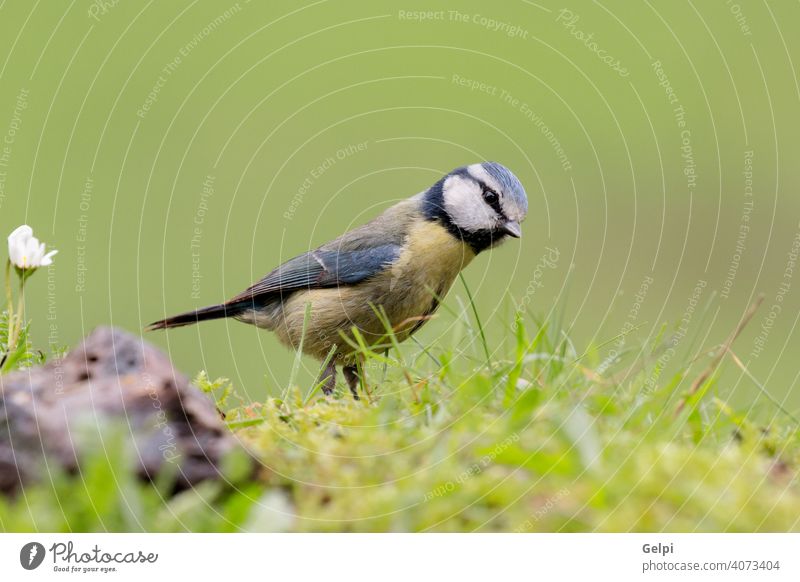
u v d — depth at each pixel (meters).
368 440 4.55
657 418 4.95
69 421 3.90
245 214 16.70
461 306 6.92
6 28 17.58
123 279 14.70
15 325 6.22
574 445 4.32
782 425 5.49
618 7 20.02
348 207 17.30
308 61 19.33
